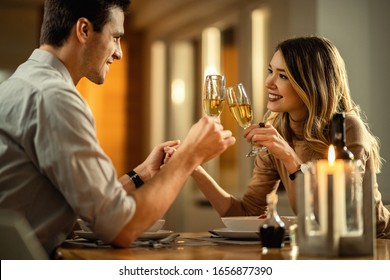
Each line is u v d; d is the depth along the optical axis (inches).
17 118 77.9
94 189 72.9
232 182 268.7
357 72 203.2
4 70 309.1
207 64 288.4
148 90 330.3
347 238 65.2
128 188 102.1
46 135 74.6
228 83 277.4
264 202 124.3
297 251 72.7
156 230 91.1
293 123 121.0
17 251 63.6
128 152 335.0
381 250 74.0
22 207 78.5
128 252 74.3
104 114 331.3
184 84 318.3
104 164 75.0
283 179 121.1
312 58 115.7
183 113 318.3
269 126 101.3
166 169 78.3
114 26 89.5
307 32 204.7
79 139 74.2
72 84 87.5
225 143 80.4
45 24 88.0
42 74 81.7
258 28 248.5
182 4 283.0
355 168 65.5
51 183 79.5
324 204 64.6
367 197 66.6
